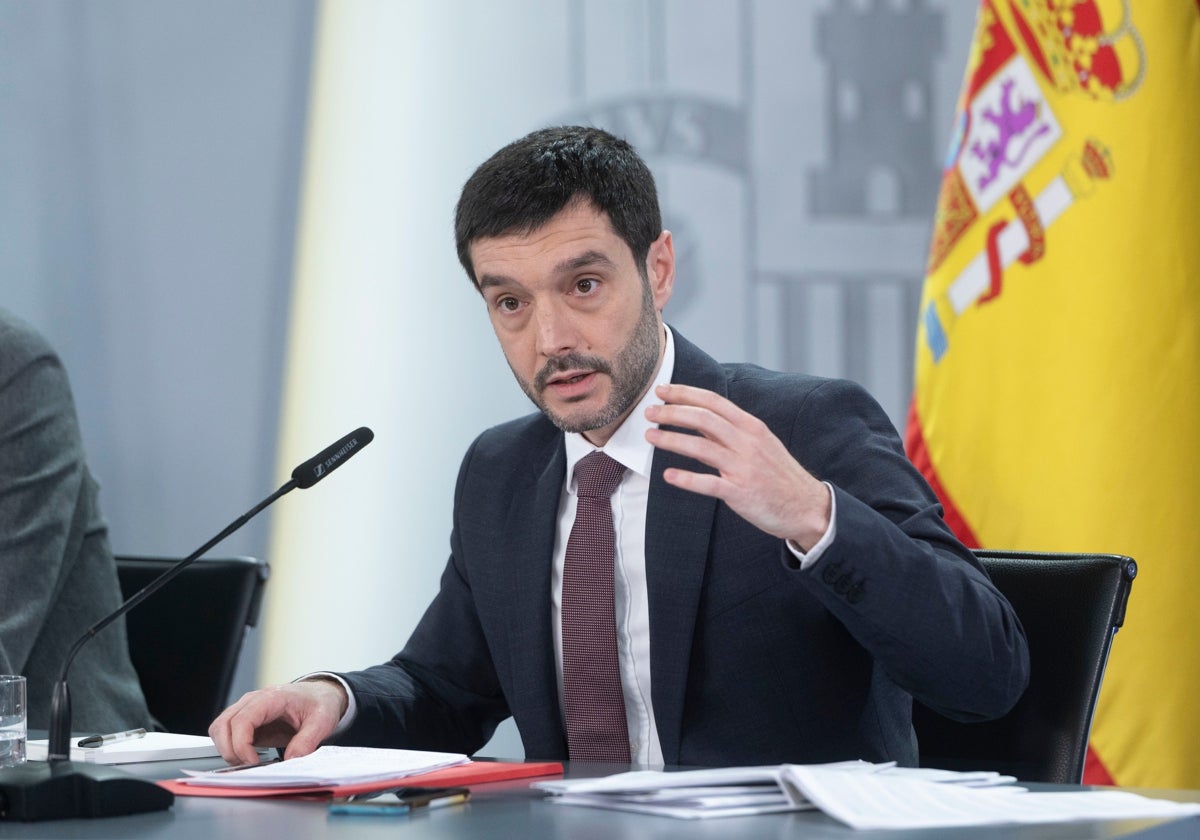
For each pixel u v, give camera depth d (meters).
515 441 5.32
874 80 10.84
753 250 10.87
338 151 11.20
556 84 11.08
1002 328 7.69
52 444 6.67
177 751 4.42
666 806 3.08
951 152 8.20
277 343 11.16
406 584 11.11
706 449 3.66
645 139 10.96
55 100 11.20
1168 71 7.39
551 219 4.39
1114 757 7.02
